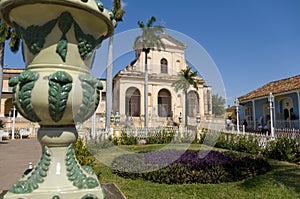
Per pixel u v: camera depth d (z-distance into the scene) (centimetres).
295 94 1525
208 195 398
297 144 717
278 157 752
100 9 192
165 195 396
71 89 179
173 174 471
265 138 856
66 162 193
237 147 938
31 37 184
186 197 388
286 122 1473
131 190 422
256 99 1795
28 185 179
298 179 500
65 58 185
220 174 481
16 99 183
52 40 183
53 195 176
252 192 415
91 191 187
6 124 1856
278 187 445
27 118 191
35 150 986
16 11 183
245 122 1911
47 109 177
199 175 473
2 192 218
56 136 189
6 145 1173
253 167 545
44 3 174
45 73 179
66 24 182
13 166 648
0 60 1335
